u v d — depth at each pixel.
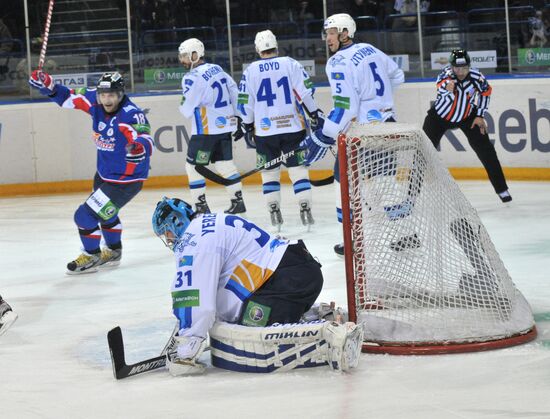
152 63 29.30
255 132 20.30
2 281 16.31
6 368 10.73
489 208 21.47
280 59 20.06
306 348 9.74
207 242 9.88
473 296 10.72
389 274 10.74
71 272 16.70
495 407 8.46
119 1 29.12
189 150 21.73
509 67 27.52
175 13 29.05
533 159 25.42
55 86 16.75
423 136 10.98
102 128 16.55
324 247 17.92
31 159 28.33
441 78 21.44
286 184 27.80
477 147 21.55
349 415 8.44
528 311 11.03
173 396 9.27
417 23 28.03
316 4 28.80
